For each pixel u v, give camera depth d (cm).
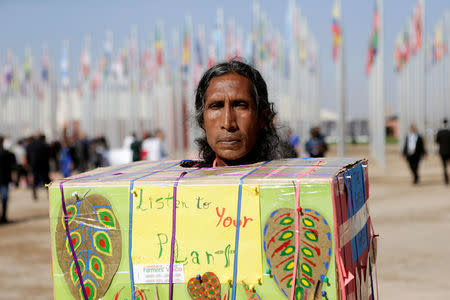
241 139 174
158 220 144
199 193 142
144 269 145
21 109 3316
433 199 1003
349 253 145
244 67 180
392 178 1480
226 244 140
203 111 187
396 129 6850
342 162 164
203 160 202
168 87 2783
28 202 1223
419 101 2500
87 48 2447
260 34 2033
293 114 2206
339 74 1630
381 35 1830
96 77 2692
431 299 429
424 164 2069
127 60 2444
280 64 2380
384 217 825
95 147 1482
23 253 657
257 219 137
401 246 623
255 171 149
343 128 1628
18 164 1598
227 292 139
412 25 2483
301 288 134
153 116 2812
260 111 183
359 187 169
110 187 147
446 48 2767
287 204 135
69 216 150
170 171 163
